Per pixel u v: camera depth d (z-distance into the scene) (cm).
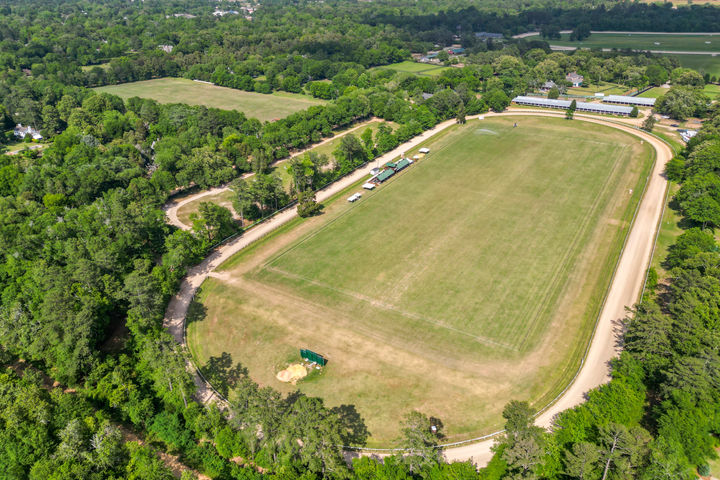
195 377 12356
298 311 14700
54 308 12394
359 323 14162
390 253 17412
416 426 9675
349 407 11444
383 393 11825
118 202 18038
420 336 13612
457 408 11381
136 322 13012
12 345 12850
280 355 13038
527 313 14388
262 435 10594
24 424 10531
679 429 9950
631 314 14225
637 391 11175
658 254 16938
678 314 12688
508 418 9981
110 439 10231
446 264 16662
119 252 15312
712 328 12338
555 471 9612
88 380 11869
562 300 14900
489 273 16150
